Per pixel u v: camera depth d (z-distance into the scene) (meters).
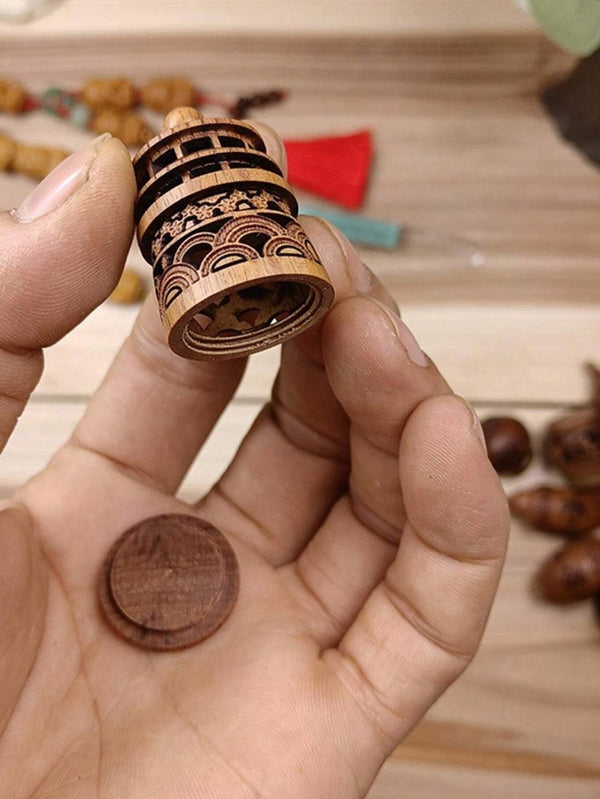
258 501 0.16
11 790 0.12
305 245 0.11
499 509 0.12
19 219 0.12
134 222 0.12
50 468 0.15
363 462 0.14
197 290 0.10
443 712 0.20
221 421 0.22
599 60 0.21
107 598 0.14
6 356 0.12
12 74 0.24
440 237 0.23
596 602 0.20
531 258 0.23
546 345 0.22
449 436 0.12
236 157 0.11
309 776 0.12
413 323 0.22
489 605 0.13
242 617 0.14
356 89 0.24
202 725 0.12
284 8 0.24
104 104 0.22
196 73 0.24
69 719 0.12
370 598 0.14
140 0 0.24
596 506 0.20
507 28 0.23
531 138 0.23
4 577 0.12
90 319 0.22
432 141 0.23
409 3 0.24
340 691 0.13
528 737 0.20
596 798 0.19
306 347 0.14
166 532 0.14
